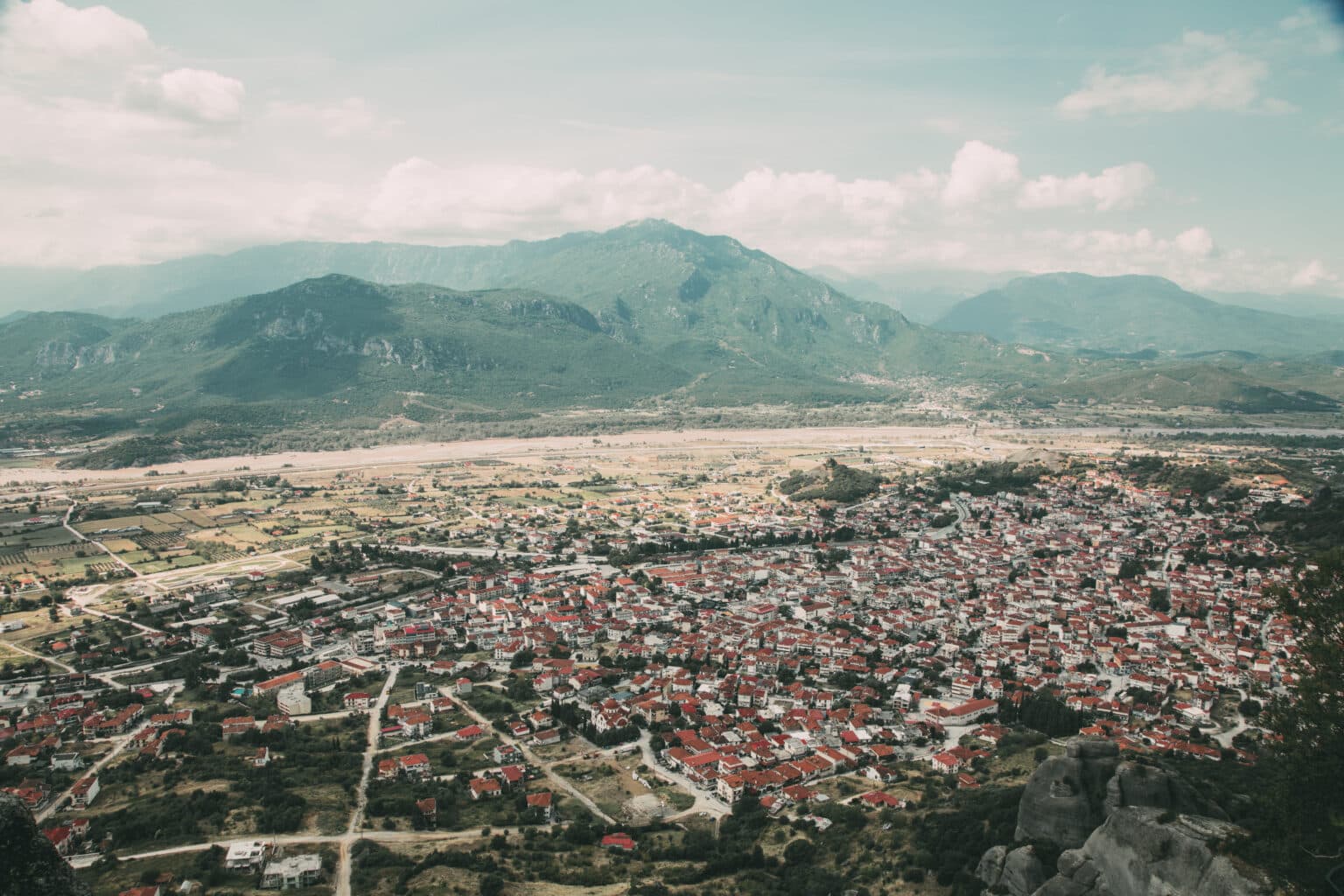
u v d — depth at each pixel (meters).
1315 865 119.38
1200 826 143.25
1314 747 123.38
